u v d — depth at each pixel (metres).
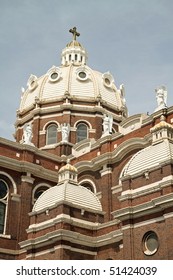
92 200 34.81
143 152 30.17
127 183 28.83
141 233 26.77
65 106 54.25
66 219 31.72
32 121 55.78
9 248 39.41
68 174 35.62
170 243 24.62
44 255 31.98
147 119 39.97
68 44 69.88
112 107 56.97
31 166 43.56
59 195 33.62
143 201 27.44
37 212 34.22
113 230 32.16
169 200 25.27
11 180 42.19
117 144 42.62
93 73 58.88
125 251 27.09
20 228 40.72
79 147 47.31
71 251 31.22
